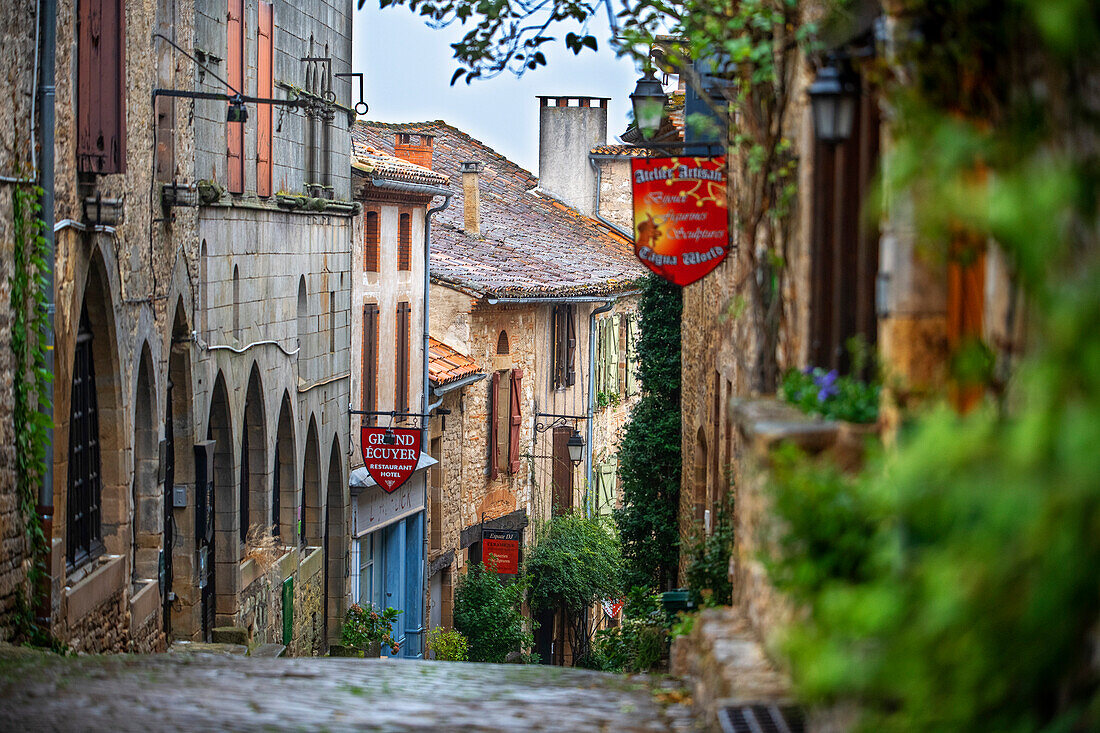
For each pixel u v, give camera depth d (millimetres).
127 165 24000
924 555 4340
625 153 70250
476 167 57688
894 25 7832
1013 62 6129
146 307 25203
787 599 10219
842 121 11227
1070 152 5098
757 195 14297
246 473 33062
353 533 40438
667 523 31016
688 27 15211
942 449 3992
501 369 51250
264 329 33219
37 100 19500
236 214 31031
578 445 50906
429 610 46125
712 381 22844
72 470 22484
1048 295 3648
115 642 23906
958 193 4012
